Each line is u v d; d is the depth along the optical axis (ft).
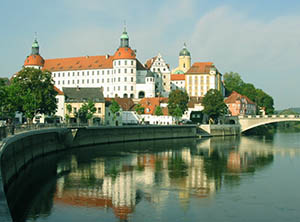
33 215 120.98
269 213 124.98
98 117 484.74
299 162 241.35
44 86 352.69
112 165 223.30
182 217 119.85
